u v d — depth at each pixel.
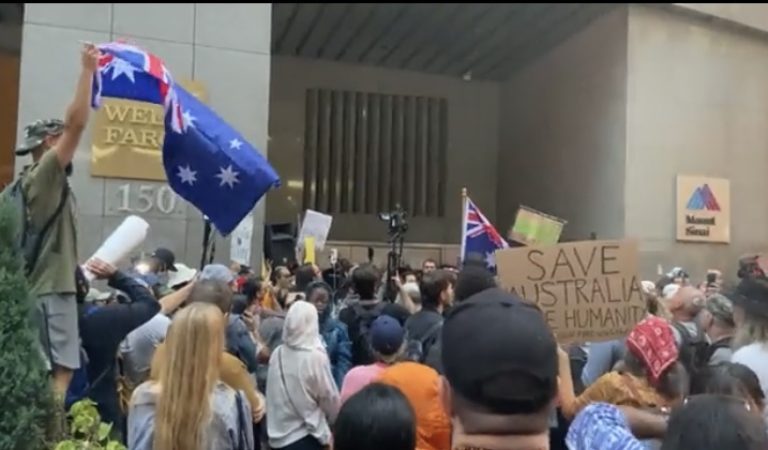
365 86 25.55
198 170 4.68
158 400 3.49
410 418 2.39
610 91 19.31
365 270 7.58
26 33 13.61
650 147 18.73
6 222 2.80
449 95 26.30
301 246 12.28
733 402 2.23
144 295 4.30
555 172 22.22
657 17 18.91
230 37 14.73
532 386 1.70
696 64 19.16
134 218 4.27
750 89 19.59
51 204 3.34
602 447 2.59
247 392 4.24
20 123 13.51
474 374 1.70
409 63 25.23
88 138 13.61
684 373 3.64
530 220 8.20
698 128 19.08
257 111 14.81
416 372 4.25
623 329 4.64
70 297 3.40
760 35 19.67
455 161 26.27
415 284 9.36
